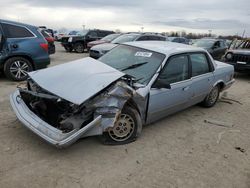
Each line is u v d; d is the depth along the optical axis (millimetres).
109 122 3377
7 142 3629
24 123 3406
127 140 3877
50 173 3021
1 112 4711
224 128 4855
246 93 7887
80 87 3369
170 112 4652
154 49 4582
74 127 3199
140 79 4047
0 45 6934
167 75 4281
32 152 3428
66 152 3492
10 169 3033
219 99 6891
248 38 11188
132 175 3111
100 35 19531
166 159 3539
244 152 3947
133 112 3791
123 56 4719
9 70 7152
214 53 13797
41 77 3846
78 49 18484
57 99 3309
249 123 5215
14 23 7215
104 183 2928
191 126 4812
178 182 3057
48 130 3172
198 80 5039
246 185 3127
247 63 9781
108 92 3422
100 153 3539
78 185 2855
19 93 3990
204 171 3336
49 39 12125
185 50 4805
